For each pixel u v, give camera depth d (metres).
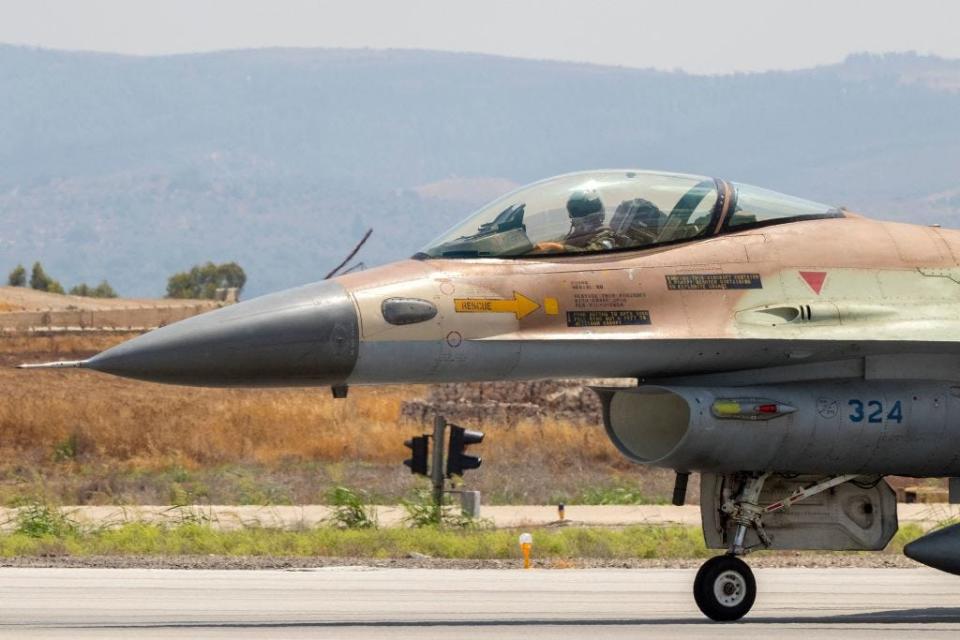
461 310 45.78
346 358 44.84
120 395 189.62
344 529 80.06
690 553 72.19
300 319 44.59
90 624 43.72
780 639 41.59
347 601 50.47
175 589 53.69
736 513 47.59
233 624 43.94
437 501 84.81
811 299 48.16
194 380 44.47
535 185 49.34
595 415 151.50
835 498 49.12
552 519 90.62
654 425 49.53
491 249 47.66
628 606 50.28
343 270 48.25
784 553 74.31
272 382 45.25
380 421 155.88
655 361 47.06
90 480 117.75
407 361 45.38
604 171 49.97
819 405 46.97
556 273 47.03
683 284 47.66
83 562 64.38
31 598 50.41
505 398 156.50
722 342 46.56
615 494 108.44
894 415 47.56
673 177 50.16
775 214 50.44
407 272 46.66
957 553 46.78
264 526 82.75
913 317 48.16
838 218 51.78
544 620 45.94
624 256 47.97
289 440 143.50
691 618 47.19
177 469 127.38
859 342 46.62
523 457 131.75
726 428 45.72
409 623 44.56
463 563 66.38
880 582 60.22
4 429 144.62
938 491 104.12
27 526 79.25
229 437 143.62
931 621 46.97
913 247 50.53
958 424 48.22
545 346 46.16
